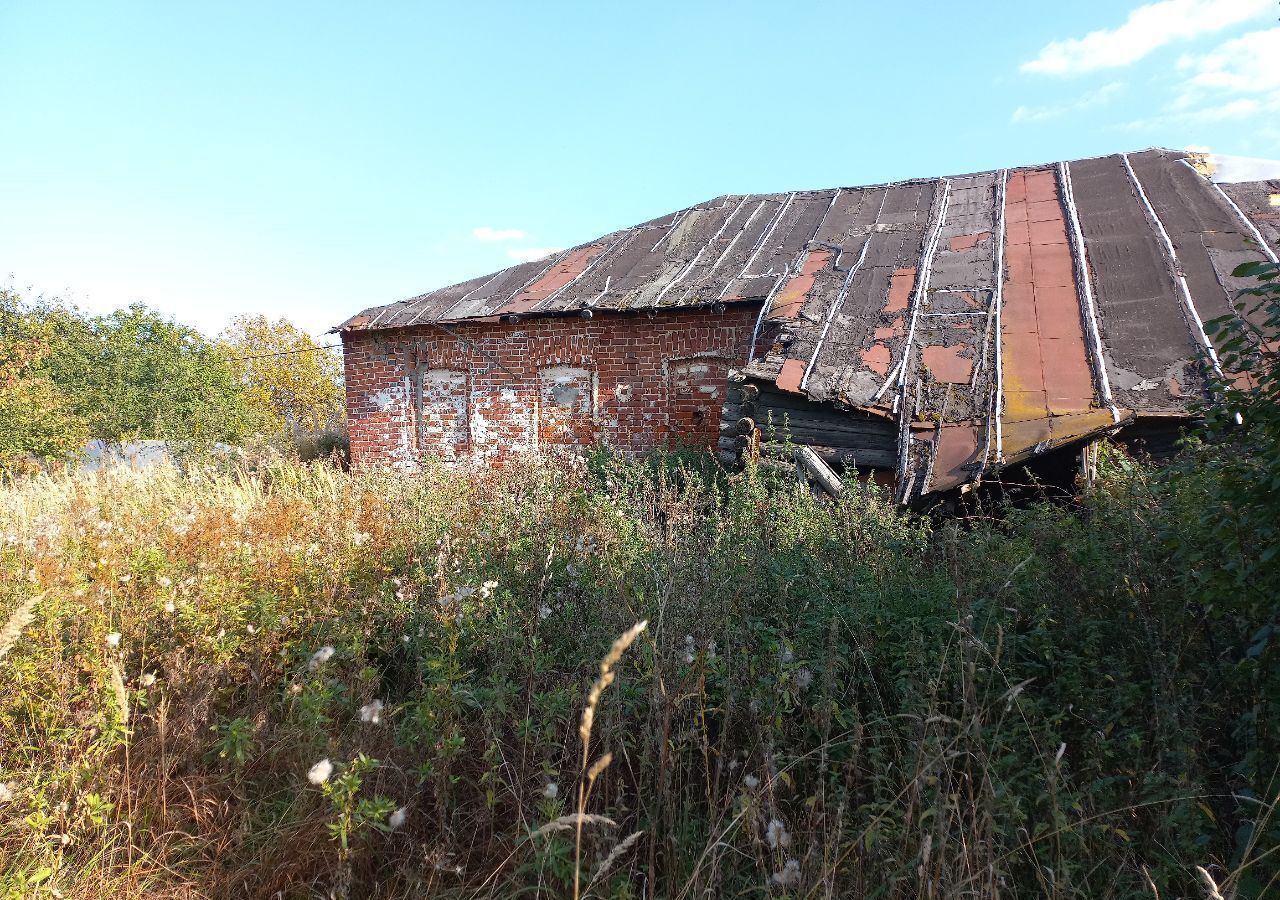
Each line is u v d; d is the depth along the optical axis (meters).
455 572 4.06
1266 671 2.57
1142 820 2.40
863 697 3.06
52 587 3.66
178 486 8.95
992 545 4.41
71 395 17.14
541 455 9.45
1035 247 9.44
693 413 11.15
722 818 2.40
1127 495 4.14
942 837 2.10
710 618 3.21
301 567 4.25
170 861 2.61
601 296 11.82
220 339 28.81
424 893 2.33
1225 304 7.47
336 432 16.45
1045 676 3.05
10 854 2.47
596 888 2.20
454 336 12.73
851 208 12.67
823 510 5.34
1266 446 2.67
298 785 2.78
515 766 2.73
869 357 8.00
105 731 2.85
